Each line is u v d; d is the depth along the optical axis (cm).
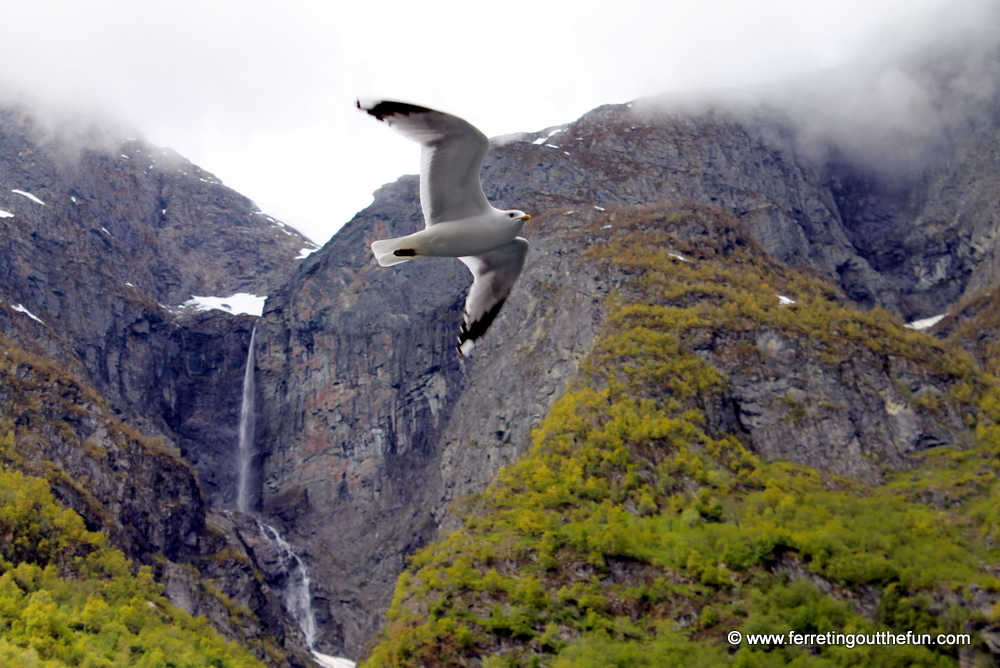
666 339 9781
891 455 9050
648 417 8694
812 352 9875
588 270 11250
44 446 9425
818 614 6356
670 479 7988
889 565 6788
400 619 6925
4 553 7488
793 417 9294
